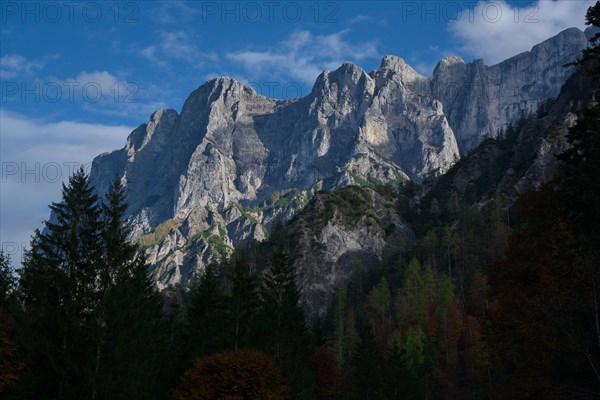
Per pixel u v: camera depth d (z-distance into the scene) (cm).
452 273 17250
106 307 4497
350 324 13425
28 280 4788
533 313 3581
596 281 3116
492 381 9144
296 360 6550
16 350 4366
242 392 4894
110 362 4388
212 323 6369
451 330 11894
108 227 5016
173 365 6275
